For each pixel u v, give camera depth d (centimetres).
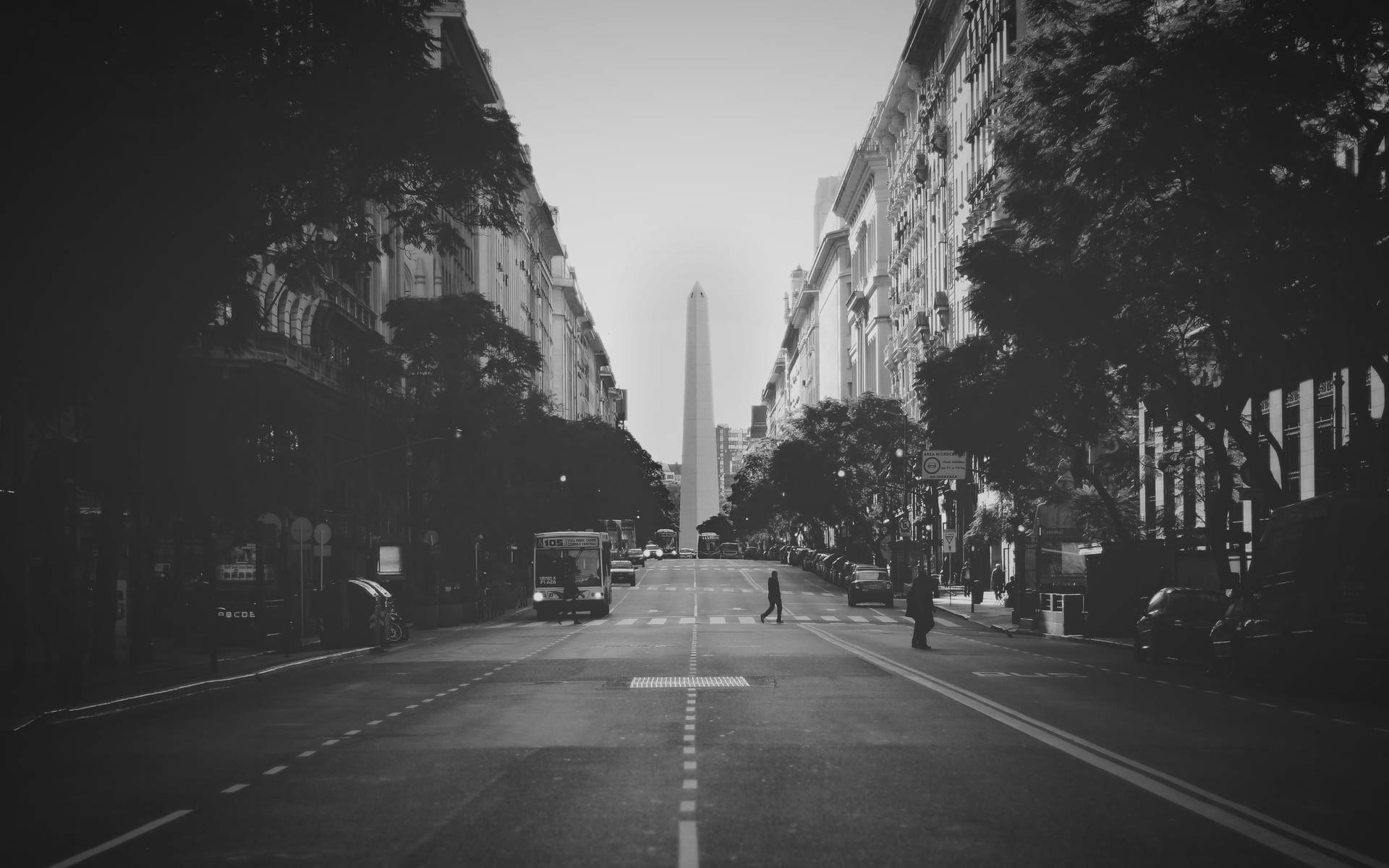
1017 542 5700
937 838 1081
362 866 1002
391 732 1888
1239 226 2617
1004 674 2911
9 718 2075
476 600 6319
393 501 7050
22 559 3259
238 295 2380
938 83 10112
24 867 1029
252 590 4391
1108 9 2598
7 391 2138
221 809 1272
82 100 1844
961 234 9225
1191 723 1948
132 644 3309
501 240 12181
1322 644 2436
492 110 2548
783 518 14900
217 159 2061
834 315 17850
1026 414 4106
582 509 9394
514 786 1374
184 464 3403
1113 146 2508
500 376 6359
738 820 1168
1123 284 3112
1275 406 4488
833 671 2978
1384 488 2653
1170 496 4888
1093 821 1159
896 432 9594
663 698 2347
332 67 2270
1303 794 1302
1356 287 2606
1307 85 2391
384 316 6306
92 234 1944
